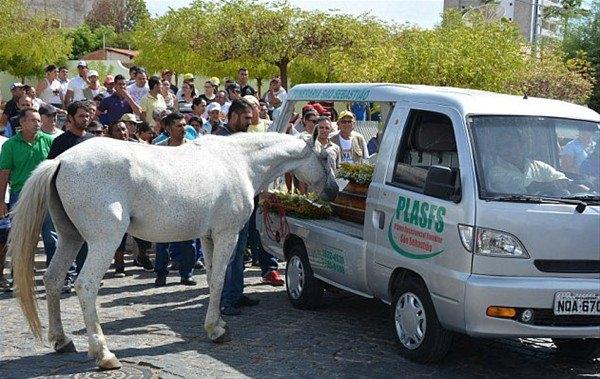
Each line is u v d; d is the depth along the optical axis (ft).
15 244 21.83
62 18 320.50
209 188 23.84
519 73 61.93
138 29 102.83
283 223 30.53
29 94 48.62
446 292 21.63
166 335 25.98
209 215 24.12
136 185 22.25
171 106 55.83
